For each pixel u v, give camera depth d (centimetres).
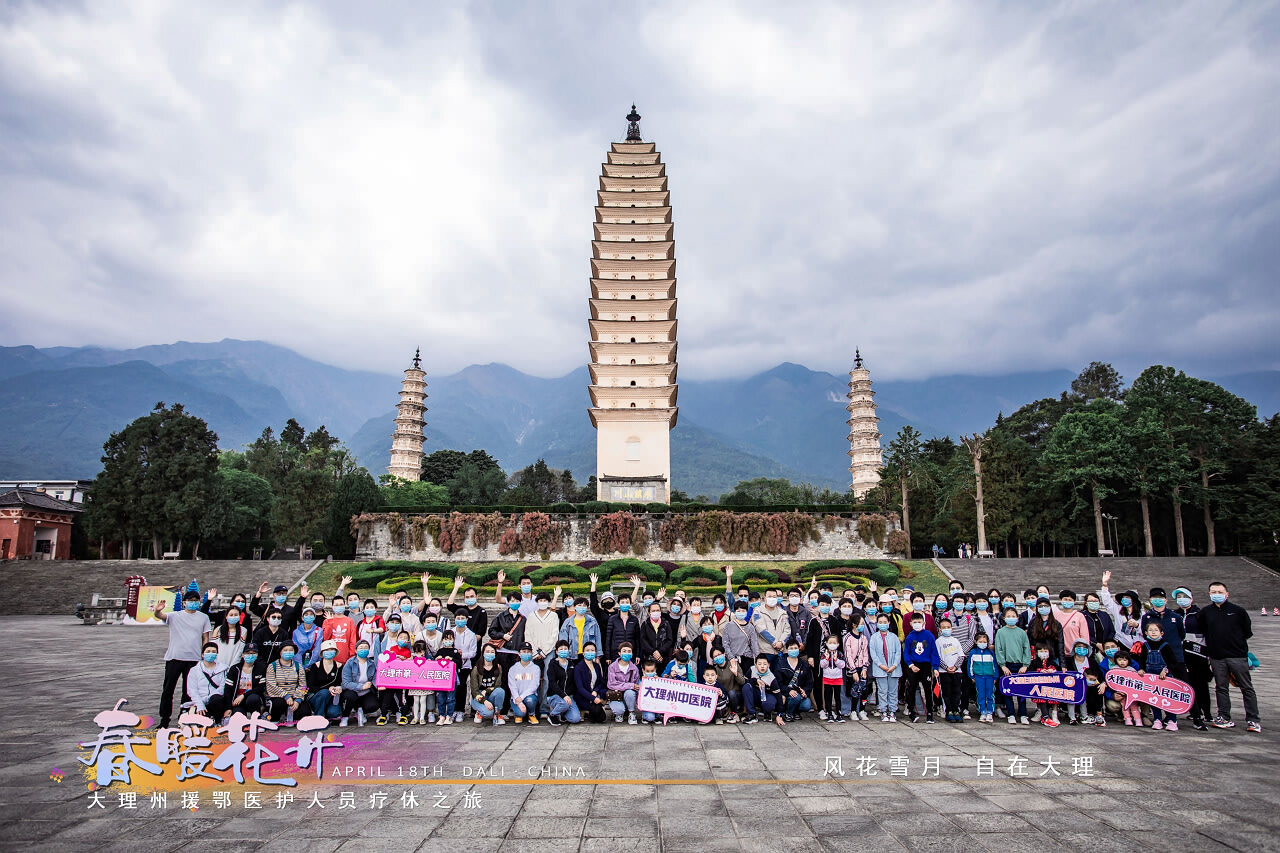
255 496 6894
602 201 6656
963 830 743
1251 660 1234
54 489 8181
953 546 6625
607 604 1509
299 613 1424
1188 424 5428
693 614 1428
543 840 719
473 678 1335
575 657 1360
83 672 1969
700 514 4897
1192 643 1290
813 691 1409
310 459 8106
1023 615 1458
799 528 4891
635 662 1386
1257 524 4997
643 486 5603
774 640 1368
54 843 716
